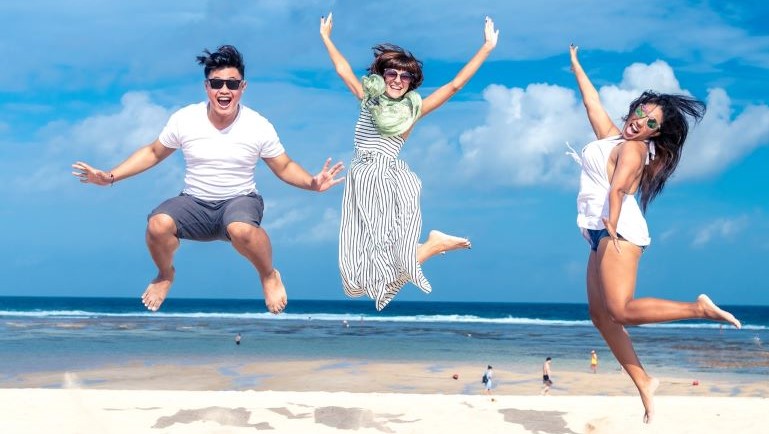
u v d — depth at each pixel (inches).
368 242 237.5
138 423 273.6
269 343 1707.7
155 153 248.2
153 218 242.1
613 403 325.4
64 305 5255.9
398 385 1008.9
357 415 292.4
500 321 3690.9
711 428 269.7
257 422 279.4
